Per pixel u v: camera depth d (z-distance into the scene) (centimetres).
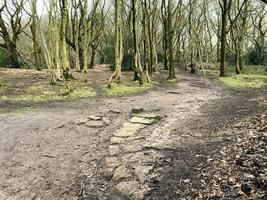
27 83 2008
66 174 776
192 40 3441
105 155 854
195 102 1622
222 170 644
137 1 2164
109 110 1390
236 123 982
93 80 2250
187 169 687
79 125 1144
